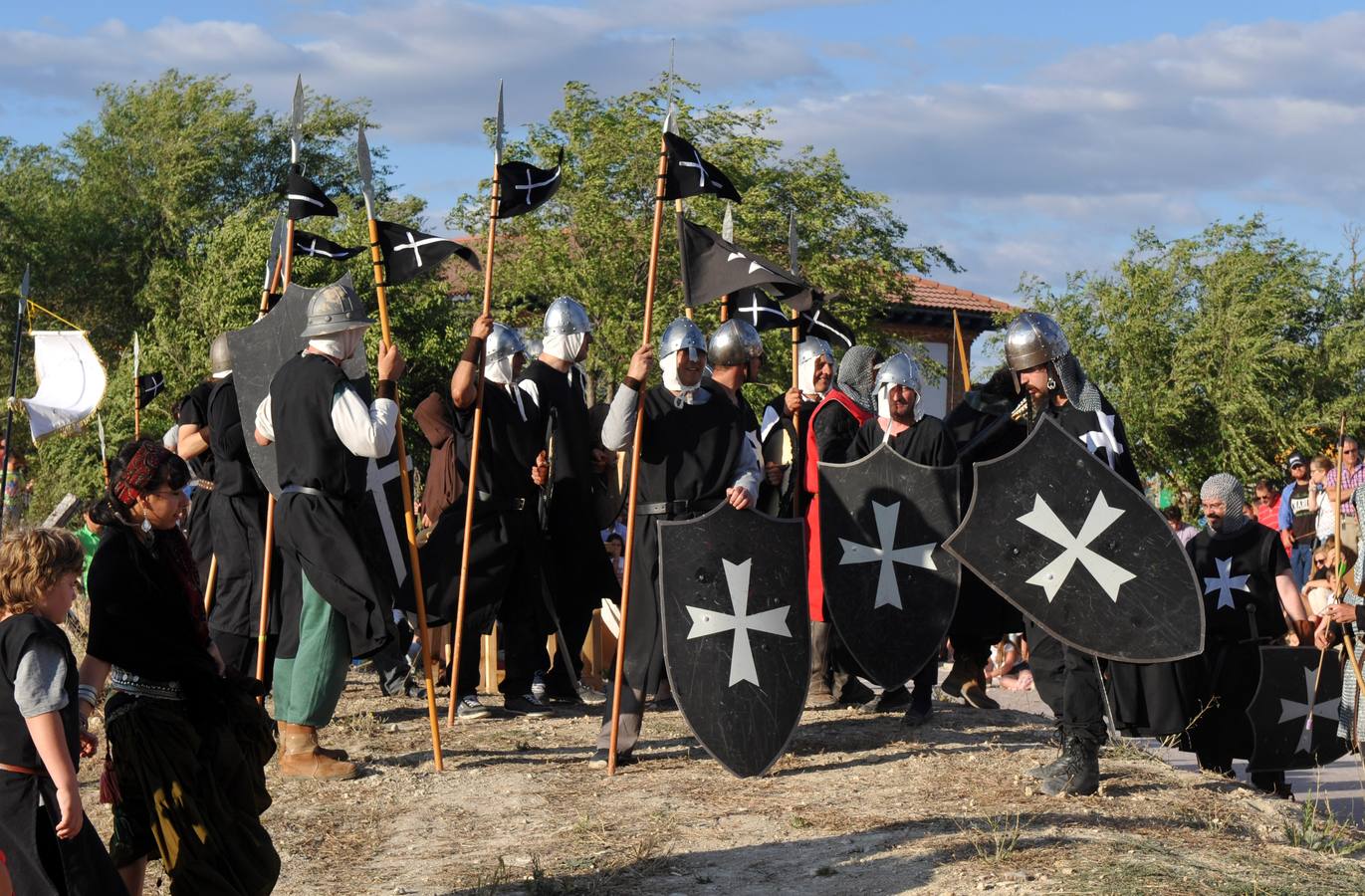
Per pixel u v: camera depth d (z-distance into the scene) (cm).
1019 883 478
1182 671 701
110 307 4369
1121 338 3116
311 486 624
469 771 661
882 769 651
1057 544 605
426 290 3122
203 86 4400
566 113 3241
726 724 635
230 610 730
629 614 666
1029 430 637
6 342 4188
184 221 4250
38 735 385
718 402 668
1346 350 3003
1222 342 3031
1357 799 891
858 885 487
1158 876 481
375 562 631
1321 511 1300
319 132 4409
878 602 723
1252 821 584
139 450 429
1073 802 588
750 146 3128
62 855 392
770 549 648
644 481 665
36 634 388
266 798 455
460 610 756
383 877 513
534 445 791
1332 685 780
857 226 3272
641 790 621
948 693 836
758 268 661
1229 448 3042
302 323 706
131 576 425
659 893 485
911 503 726
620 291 3097
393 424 621
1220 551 780
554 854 532
